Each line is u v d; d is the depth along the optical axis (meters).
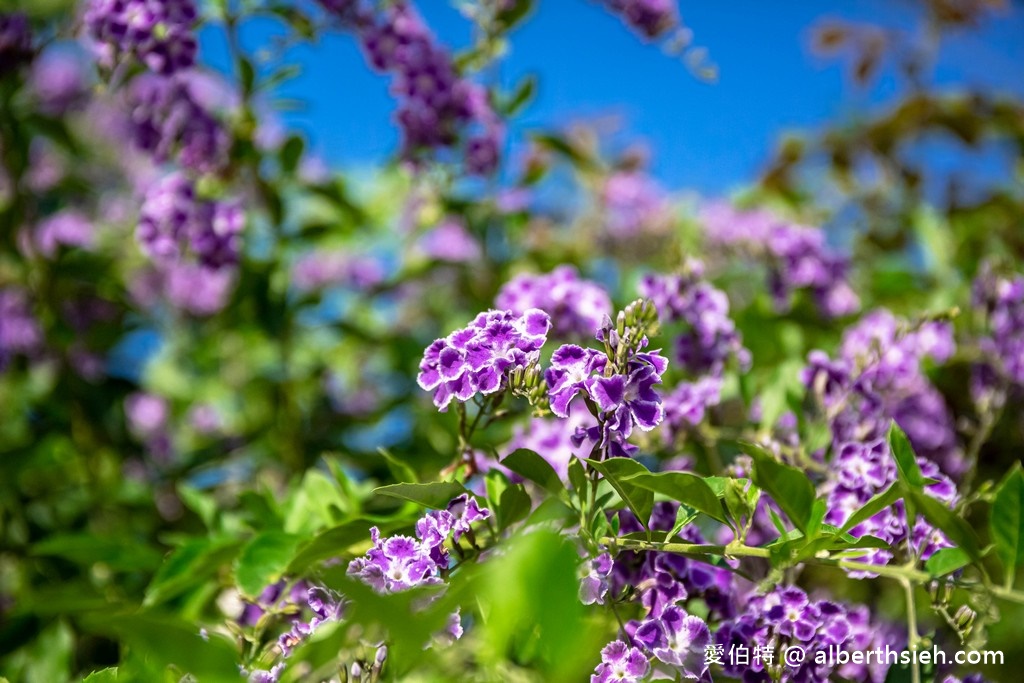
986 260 0.58
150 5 0.55
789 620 0.36
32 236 0.67
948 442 0.57
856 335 0.55
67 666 0.50
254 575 0.40
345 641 0.31
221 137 0.62
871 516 0.36
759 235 0.67
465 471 0.39
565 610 0.27
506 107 0.69
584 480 0.36
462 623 0.36
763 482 0.35
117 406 0.68
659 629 0.35
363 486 0.47
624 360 0.35
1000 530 0.35
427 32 0.64
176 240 0.61
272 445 0.68
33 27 0.66
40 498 0.64
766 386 0.52
